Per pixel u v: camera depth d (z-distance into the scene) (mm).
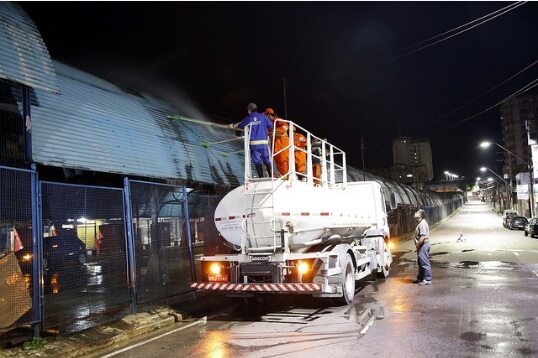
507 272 14289
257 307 10477
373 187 14469
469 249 24203
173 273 10539
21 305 6828
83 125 9727
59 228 7969
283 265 8984
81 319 7758
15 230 7020
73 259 8141
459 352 6113
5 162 7605
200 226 12000
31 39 8688
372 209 14281
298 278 9008
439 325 7641
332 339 7090
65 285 7965
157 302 9898
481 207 129375
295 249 9555
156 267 9836
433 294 10797
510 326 7418
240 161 15789
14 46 8156
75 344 7180
